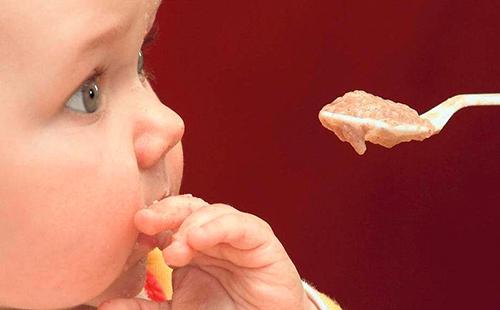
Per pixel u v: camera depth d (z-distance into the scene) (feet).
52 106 3.66
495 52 5.67
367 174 5.81
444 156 5.80
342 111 3.72
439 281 5.78
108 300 3.83
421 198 5.80
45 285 3.72
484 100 3.84
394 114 3.72
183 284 3.84
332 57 5.72
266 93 5.75
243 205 5.78
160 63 5.72
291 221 5.80
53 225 3.69
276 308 3.82
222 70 5.75
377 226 5.81
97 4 3.65
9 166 3.66
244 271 3.81
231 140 5.77
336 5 5.71
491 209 5.77
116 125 3.71
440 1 5.68
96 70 3.68
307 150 5.78
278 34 5.73
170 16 5.70
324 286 5.80
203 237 3.71
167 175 3.79
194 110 5.76
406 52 5.71
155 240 3.78
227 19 5.72
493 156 5.79
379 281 5.80
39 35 3.63
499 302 5.73
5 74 3.64
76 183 3.68
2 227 3.68
